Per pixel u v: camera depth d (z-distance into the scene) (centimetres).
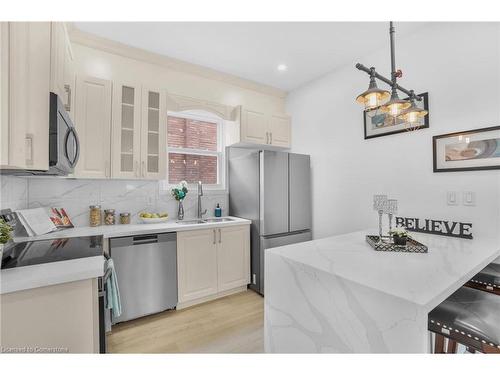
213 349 181
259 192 280
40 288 109
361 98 140
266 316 148
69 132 150
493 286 144
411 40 225
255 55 267
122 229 220
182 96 280
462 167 191
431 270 112
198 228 249
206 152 328
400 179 233
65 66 169
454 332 105
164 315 230
